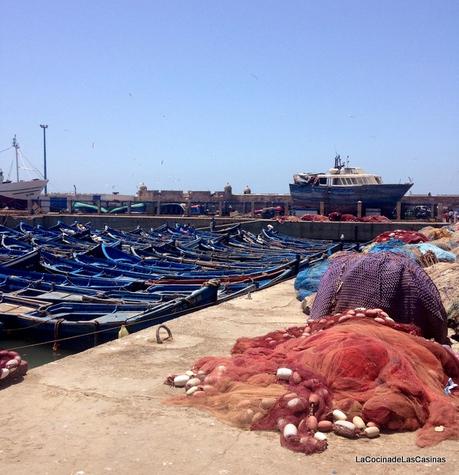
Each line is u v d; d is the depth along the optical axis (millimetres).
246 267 22125
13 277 17969
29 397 5711
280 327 9352
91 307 13961
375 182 44062
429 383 5355
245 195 53750
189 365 6957
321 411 4867
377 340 5715
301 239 35656
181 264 22797
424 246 14617
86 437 4750
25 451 4484
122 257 23922
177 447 4547
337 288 8086
